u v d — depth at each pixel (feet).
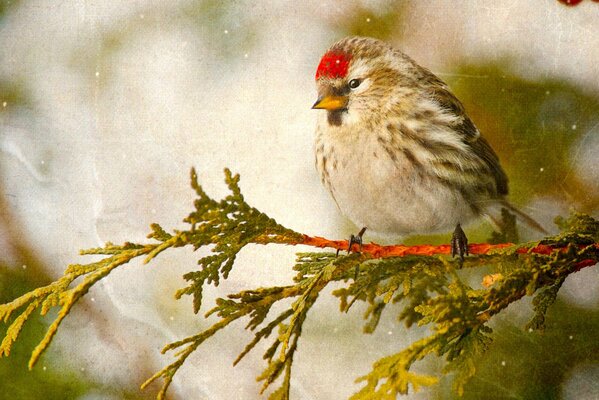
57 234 11.62
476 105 11.46
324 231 11.57
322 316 11.54
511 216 11.43
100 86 11.68
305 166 11.60
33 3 11.71
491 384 11.39
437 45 11.49
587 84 11.43
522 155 11.44
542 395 11.39
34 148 11.68
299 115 11.60
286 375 11.09
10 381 11.46
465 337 11.05
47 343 11.01
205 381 11.53
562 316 11.39
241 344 11.57
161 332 11.55
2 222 11.62
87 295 11.55
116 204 11.64
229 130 11.62
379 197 11.40
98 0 11.68
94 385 11.50
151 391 11.51
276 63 11.61
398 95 11.39
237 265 11.59
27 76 11.70
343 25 11.57
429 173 11.39
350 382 11.52
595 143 11.43
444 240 11.50
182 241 11.08
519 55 11.45
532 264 11.09
